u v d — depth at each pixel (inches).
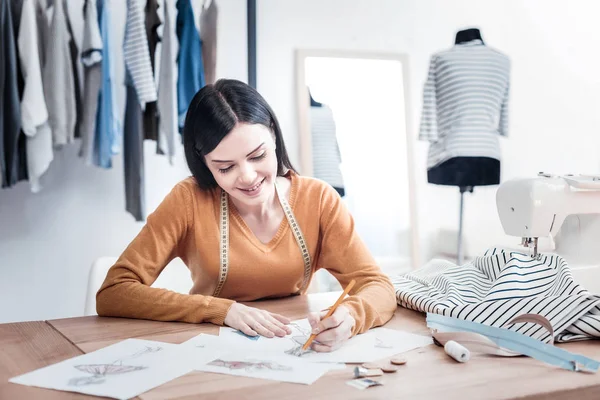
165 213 57.9
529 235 58.2
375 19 133.6
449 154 127.8
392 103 131.3
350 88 128.6
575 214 62.9
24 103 89.4
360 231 127.1
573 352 41.0
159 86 101.3
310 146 124.6
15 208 109.7
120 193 115.6
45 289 112.5
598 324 42.8
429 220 138.9
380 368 37.3
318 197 60.7
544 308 44.3
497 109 130.3
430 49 138.6
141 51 97.1
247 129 51.7
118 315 52.1
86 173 113.1
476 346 40.9
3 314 110.3
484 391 33.8
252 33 119.7
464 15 140.7
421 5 137.2
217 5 102.7
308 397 33.0
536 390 33.9
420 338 44.8
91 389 34.1
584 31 150.5
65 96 94.0
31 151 92.4
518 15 144.8
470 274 55.3
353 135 127.8
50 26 94.9
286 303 56.7
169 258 60.1
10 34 88.2
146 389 34.1
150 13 101.3
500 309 45.3
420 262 137.7
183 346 42.4
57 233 112.3
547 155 149.1
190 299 49.9
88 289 66.2
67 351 41.6
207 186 58.7
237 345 42.9
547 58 147.7
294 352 41.3
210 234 58.3
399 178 130.6
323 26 129.6
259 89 125.3
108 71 96.1
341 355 40.7
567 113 150.3
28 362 39.2
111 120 96.7
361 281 56.5
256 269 58.4
